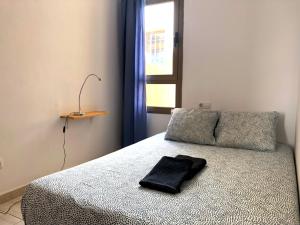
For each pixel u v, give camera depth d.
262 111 2.69
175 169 1.60
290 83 2.55
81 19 2.93
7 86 2.25
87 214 1.24
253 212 1.18
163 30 3.23
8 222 2.00
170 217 1.13
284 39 2.54
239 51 2.77
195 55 3.02
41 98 2.55
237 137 2.39
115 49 3.47
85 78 3.05
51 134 2.70
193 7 2.97
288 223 1.10
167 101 3.31
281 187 1.49
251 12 2.67
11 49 2.25
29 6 2.37
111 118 3.51
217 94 2.94
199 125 2.58
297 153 1.95
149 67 3.38
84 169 1.71
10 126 2.31
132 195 1.34
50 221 1.37
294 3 2.47
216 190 1.43
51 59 2.62
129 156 2.04
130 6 3.26
